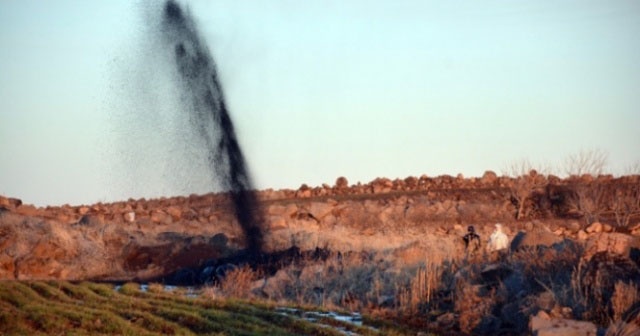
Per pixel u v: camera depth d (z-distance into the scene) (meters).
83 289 36.88
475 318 32.50
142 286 42.69
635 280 32.09
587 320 30.27
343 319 33.84
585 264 33.75
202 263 48.31
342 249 49.19
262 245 52.19
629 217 68.62
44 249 49.84
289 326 31.45
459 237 53.91
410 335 31.34
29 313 30.05
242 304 35.59
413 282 36.47
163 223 68.00
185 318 31.23
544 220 70.25
